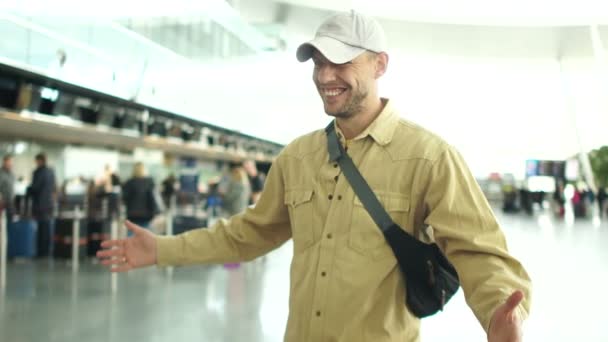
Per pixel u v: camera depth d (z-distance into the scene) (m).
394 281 1.74
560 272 9.61
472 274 1.60
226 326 6.06
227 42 12.25
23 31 8.05
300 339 1.81
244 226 2.14
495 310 1.42
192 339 5.55
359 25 1.75
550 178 27.89
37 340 5.49
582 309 6.81
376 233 1.73
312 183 1.86
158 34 10.62
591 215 23.92
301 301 1.82
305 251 1.84
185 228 11.74
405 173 1.75
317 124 21.14
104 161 20.88
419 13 11.67
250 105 17.69
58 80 9.09
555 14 11.50
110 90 10.41
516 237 15.84
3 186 11.64
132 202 11.14
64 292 7.94
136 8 9.52
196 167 27.39
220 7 10.38
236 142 19.69
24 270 9.99
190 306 7.03
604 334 5.74
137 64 10.78
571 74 16.45
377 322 1.71
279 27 11.90
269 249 2.19
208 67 12.76
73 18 8.64
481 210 1.68
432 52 14.55
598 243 14.07
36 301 7.31
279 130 21.06
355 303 1.71
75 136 16.58
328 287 1.74
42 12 8.12
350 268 1.72
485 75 18.11
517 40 13.38
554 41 13.27
